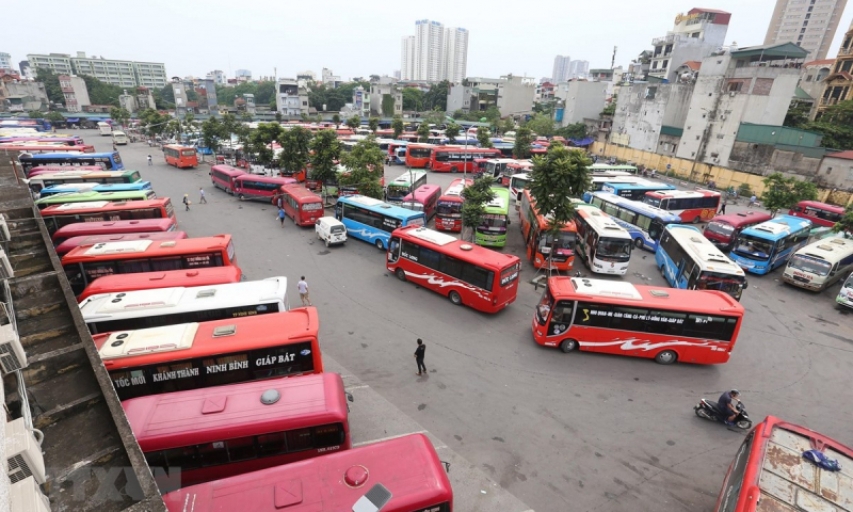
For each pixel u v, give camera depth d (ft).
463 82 379.96
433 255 64.85
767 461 26.09
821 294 74.79
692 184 163.73
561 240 74.08
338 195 116.06
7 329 20.93
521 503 31.89
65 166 125.80
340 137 207.21
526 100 348.18
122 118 265.95
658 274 81.51
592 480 34.27
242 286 45.62
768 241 79.10
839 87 184.75
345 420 30.07
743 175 149.59
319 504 22.84
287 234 93.76
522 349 52.60
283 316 39.60
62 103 330.75
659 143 188.03
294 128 125.39
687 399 44.91
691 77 191.83
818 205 110.22
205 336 36.52
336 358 49.08
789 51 151.33
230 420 28.63
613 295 49.44
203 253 56.13
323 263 77.82
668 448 38.04
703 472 35.70
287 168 125.08
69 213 74.49
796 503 23.56
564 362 50.26
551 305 50.39
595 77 350.64
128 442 19.03
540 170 66.23
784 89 146.82
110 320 40.47
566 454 36.70
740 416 39.99
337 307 61.31
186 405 29.50
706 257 66.08
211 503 22.75
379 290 67.46
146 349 34.35
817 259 72.59
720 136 160.76
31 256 42.63
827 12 385.29
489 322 58.85
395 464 25.11
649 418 41.65
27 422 18.35
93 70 466.29
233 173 124.26
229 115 185.98
